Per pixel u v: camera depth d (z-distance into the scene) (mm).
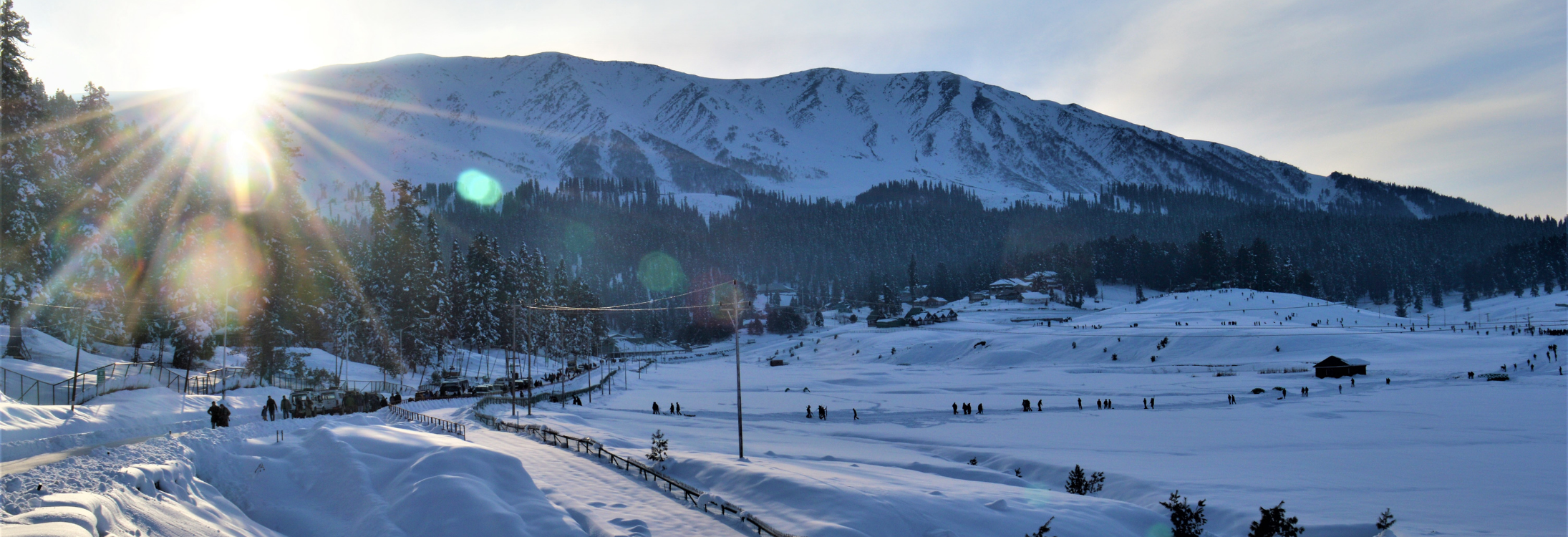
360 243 85000
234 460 22375
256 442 24484
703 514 19703
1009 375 106000
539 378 89000
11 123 40812
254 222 55250
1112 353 121188
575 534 16906
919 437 46281
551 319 115375
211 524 16266
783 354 175125
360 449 23172
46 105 46812
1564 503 25438
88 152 49594
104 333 49594
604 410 62219
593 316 153375
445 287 78938
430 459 20531
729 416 62500
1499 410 53188
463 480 18953
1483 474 31109
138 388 36531
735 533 18125
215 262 51844
